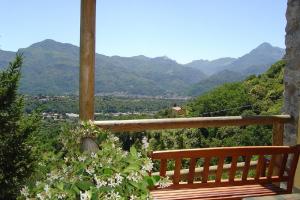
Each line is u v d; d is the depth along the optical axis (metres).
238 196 2.84
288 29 4.38
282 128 4.36
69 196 1.80
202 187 2.84
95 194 1.79
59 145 2.45
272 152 2.87
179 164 2.71
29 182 2.16
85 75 3.28
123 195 1.89
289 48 4.38
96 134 2.41
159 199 2.73
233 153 2.78
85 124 2.45
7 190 2.60
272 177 3.02
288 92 4.40
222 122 4.00
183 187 2.79
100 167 1.95
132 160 2.00
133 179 1.93
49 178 1.92
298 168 4.14
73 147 2.33
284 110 4.47
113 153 2.04
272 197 2.44
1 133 2.74
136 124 3.58
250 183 2.96
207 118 3.91
